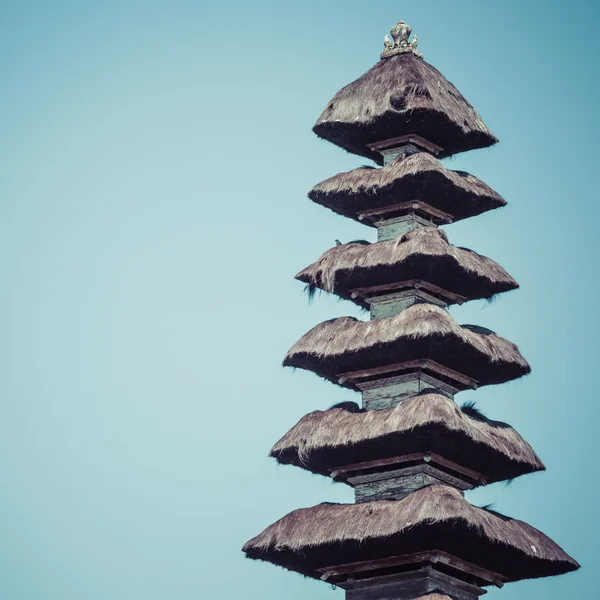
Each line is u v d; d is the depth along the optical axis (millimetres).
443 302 79938
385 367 77188
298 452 75438
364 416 74625
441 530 70250
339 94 81812
